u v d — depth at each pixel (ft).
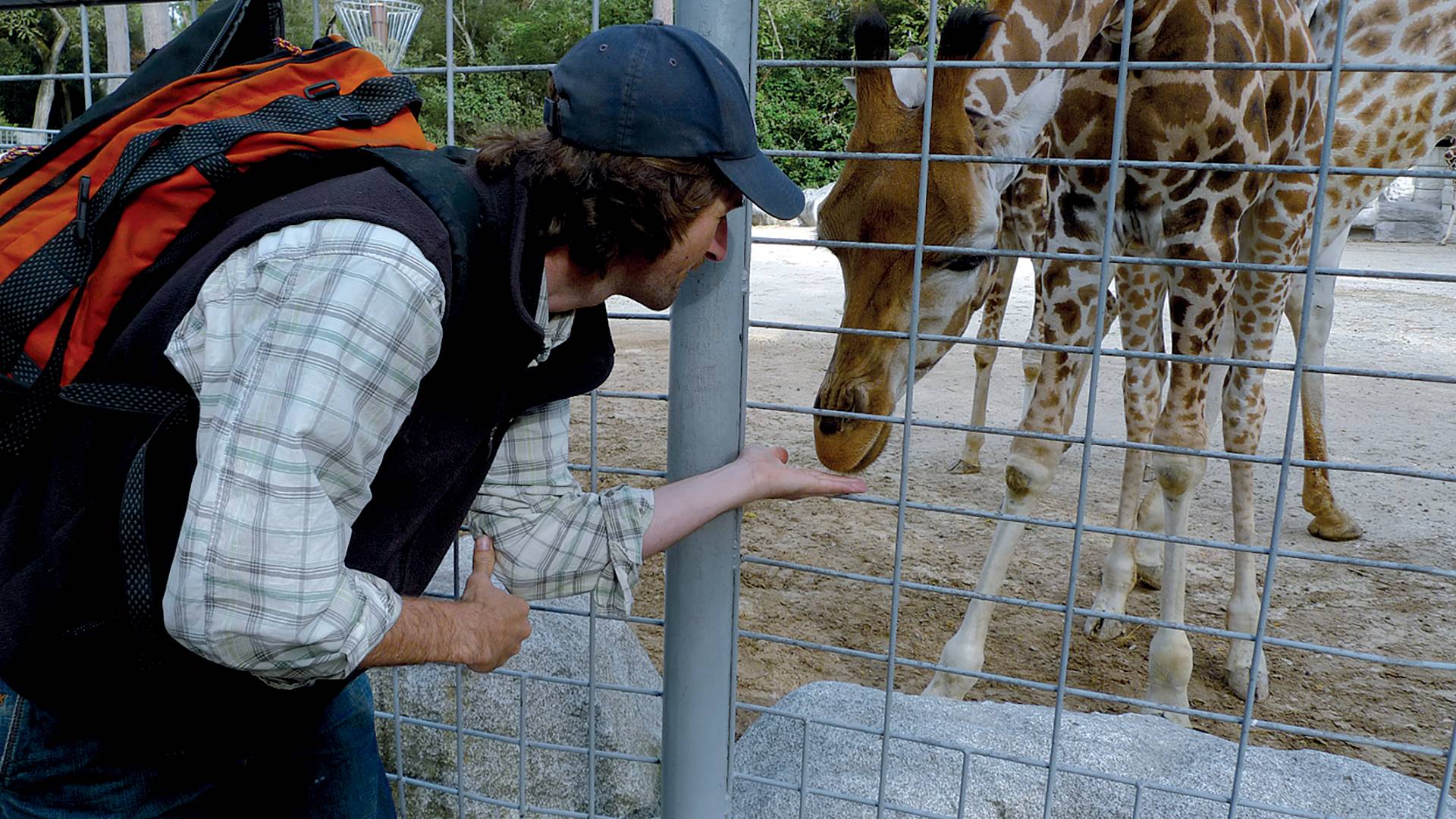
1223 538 16.02
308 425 3.47
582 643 8.23
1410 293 37.86
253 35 4.61
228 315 3.59
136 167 3.77
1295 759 6.86
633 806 8.10
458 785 6.74
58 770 4.34
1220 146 10.14
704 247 4.30
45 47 51.75
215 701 4.25
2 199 4.06
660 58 3.95
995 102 9.78
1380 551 15.49
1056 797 6.56
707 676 5.58
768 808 6.73
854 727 5.59
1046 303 11.46
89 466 3.79
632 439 20.39
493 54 80.64
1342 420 22.09
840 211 8.80
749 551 15.25
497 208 4.00
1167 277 10.79
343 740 5.23
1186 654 10.62
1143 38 10.07
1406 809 6.30
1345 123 14.49
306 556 3.51
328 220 3.66
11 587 3.82
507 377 4.20
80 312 3.78
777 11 54.90
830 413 5.16
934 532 15.98
